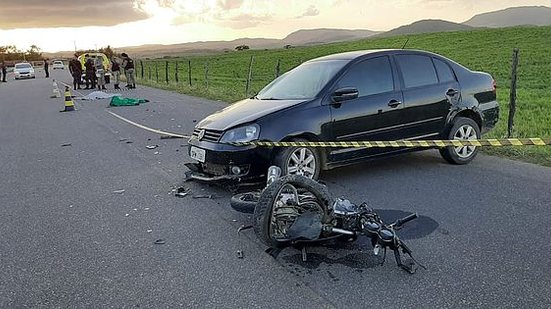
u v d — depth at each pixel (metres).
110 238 4.62
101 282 3.74
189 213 5.25
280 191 4.11
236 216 5.11
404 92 6.39
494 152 7.58
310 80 6.31
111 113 14.87
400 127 6.38
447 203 5.29
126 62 25.45
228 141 5.57
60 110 16.55
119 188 6.33
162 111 14.75
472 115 7.02
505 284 3.50
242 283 3.64
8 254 4.32
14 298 3.55
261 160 5.59
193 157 6.01
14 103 20.58
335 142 5.87
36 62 109.75
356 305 3.28
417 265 3.83
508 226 4.58
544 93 19.69
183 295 3.49
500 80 26.25
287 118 5.65
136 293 3.55
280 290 3.51
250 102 6.41
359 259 3.98
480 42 50.06
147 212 5.33
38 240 4.63
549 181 6.02
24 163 8.10
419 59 6.69
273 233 4.12
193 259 4.09
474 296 3.35
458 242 4.25
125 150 8.87
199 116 13.26
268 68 44.88
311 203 4.32
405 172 6.63
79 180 6.82
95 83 27.30
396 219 4.86
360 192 5.78
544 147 7.69
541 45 43.22
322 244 4.21
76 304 3.43
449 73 6.89
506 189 5.73
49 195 6.13
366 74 6.23
